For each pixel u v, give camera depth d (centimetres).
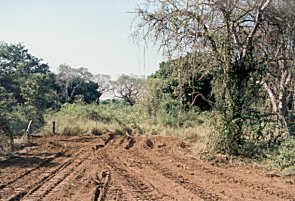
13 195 1166
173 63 1953
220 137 1903
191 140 2714
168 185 1319
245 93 1906
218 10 1845
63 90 6794
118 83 7081
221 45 1881
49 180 1401
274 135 1938
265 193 1223
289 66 2106
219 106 1911
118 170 1611
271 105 2316
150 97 3875
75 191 1227
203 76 2025
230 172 1581
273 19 1942
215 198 1147
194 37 1867
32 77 4116
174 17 1875
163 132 3181
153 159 1928
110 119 3881
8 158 1906
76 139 2830
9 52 6500
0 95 3020
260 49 2067
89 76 7375
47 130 3222
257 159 1812
